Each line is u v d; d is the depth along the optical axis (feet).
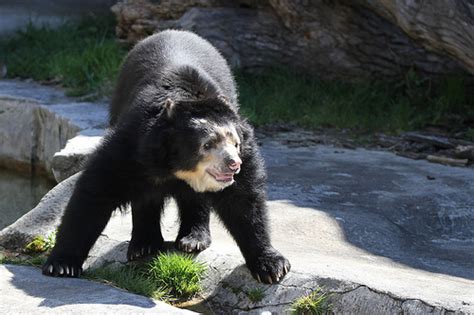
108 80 63.67
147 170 29.04
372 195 40.47
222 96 29.07
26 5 91.61
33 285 27.99
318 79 62.34
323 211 36.91
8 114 59.16
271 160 47.06
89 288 27.86
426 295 26.40
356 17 59.98
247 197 29.35
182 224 33.01
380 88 60.70
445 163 48.08
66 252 29.48
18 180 55.26
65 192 36.83
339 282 27.78
